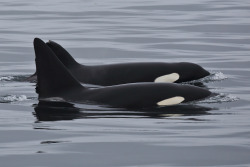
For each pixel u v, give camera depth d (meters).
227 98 61.66
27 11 129.75
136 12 129.25
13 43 95.75
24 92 66.06
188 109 57.22
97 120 53.53
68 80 61.03
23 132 49.91
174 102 58.88
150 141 47.34
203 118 54.16
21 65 82.44
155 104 58.41
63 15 124.44
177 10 132.25
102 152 44.78
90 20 118.50
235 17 121.38
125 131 50.06
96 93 60.00
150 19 119.81
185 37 101.31
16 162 42.59
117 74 75.31
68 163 42.38
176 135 48.94
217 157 43.59
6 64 83.00
